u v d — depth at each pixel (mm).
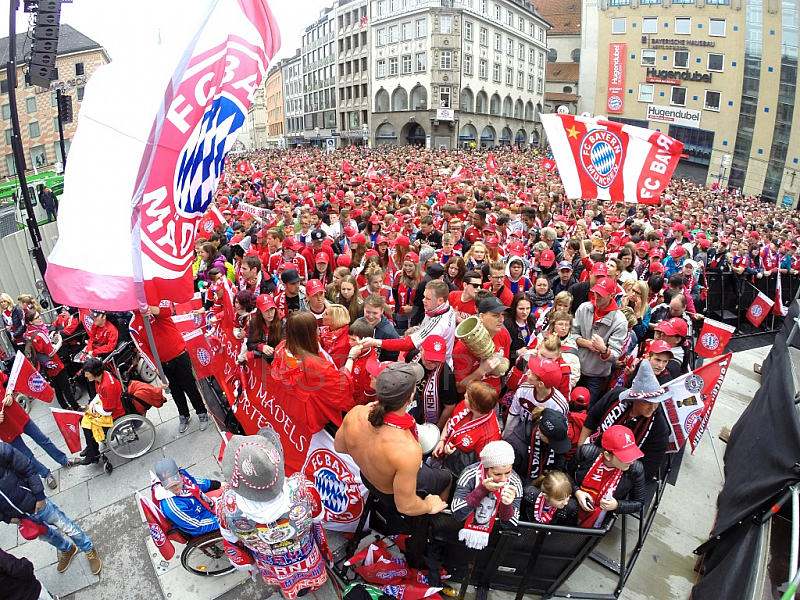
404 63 59562
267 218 11641
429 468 3070
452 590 3414
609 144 7105
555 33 80750
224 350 5020
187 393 5535
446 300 4383
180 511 3504
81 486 4875
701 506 4648
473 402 3172
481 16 58094
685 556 4043
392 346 4379
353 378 4254
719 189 41812
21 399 6422
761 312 8719
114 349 6012
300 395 3799
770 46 47875
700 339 5906
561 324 4480
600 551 4039
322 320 5125
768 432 4062
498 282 5668
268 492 2719
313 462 3977
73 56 37438
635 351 4961
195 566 3818
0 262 9031
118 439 5082
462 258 6449
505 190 16453
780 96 47812
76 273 2633
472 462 3297
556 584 3422
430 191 15695
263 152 62688
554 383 3326
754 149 50094
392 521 3420
